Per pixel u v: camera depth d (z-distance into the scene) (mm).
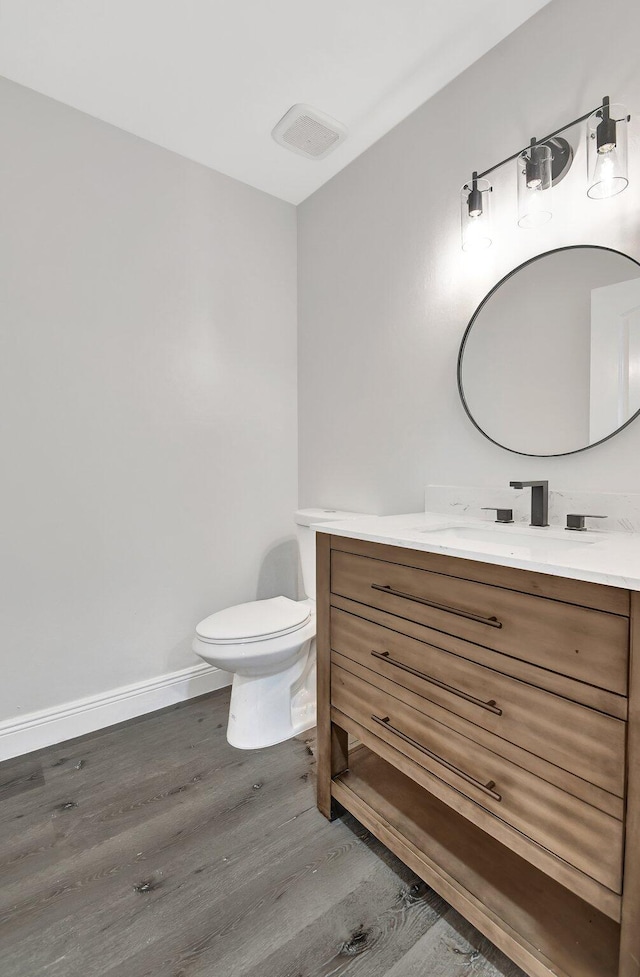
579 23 1396
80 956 1048
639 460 1314
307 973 1009
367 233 2141
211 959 1038
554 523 1489
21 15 1497
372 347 2137
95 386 1965
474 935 1096
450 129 1765
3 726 1780
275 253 2506
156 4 1465
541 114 1492
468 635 1066
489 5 1474
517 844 977
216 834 1398
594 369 1385
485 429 1663
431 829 1271
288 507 2605
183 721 2057
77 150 1893
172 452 2186
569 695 885
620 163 1201
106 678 2029
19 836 1395
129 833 1400
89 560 1976
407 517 1736
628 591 795
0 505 1766
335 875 1255
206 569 2314
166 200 2129
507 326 1592
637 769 791
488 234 1556
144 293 2080
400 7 1479
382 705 1296
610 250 1342
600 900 848
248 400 2428
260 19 1517
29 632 1842
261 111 1906
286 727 1908
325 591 1496
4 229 1745
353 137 2059
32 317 1812
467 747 1075
